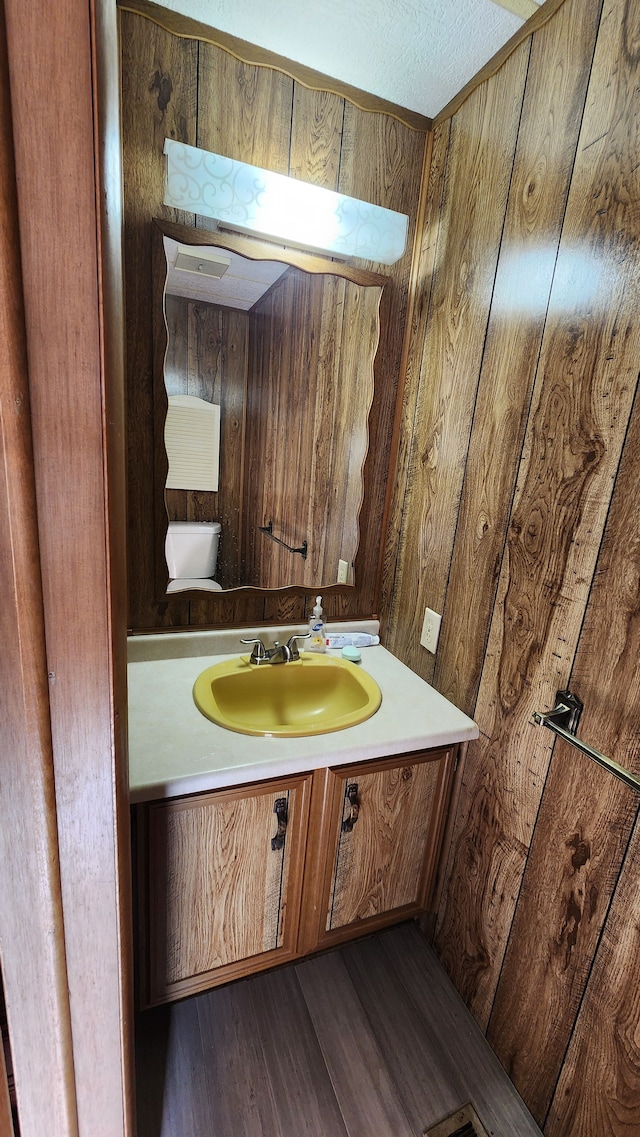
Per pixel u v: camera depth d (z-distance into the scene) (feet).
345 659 5.08
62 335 1.40
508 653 3.79
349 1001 4.41
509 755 3.81
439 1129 3.60
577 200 3.05
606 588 2.95
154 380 4.16
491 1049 4.09
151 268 3.96
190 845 3.51
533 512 3.50
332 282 4.64
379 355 4.93
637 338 2.71
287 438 4.82
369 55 3.85
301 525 5.07
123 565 1.83
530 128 3.41
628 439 2.79
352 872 4.25
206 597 4.79
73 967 2.00
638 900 2.81
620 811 2.90
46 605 1.56
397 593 5.35
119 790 1.90
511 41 3.55
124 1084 2.32
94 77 1.30
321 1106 3.68
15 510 1.44
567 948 3.31
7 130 1.24
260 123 4.00
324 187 4.33
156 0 3.51
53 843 1.78
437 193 4.49
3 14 1.18
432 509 4.69
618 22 2.73
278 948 4.21
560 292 3.21
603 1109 3.05
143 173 3.78
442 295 4.45
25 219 1.30
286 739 3.71
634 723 2.79
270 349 4.53
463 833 4.36
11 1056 2.01
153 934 3.61
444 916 4.70
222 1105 3.64
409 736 3.92
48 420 1.44
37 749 1.65
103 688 1.72
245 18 3.59
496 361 3.82
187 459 4.47
